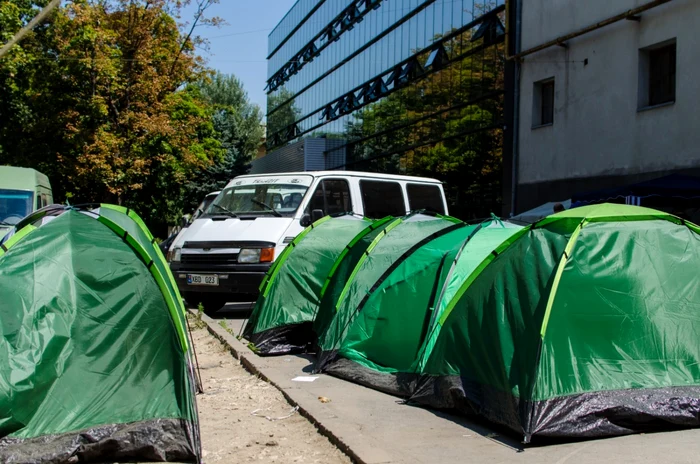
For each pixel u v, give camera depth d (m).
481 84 23.83
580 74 18.78
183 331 5.33
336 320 7.82
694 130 15.22
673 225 5.87
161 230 32.06
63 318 5.12
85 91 23.39
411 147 29.25
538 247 5.70
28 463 4.63
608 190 13.73
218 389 7.07
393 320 7.19
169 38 25.16
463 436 5.21
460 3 25.20
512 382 5.25
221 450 5.09
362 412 5.93
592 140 18.34
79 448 4.80
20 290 5.06
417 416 5.80
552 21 19.88
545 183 20.17
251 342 8.95
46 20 22.28
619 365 5.32
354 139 36.03
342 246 9.53
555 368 5.15
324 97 41.28
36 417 4.83
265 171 53.88
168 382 5.22
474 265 6.90
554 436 4.95
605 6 17.86
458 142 25.30
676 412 5.22
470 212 24.50
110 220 5.59
